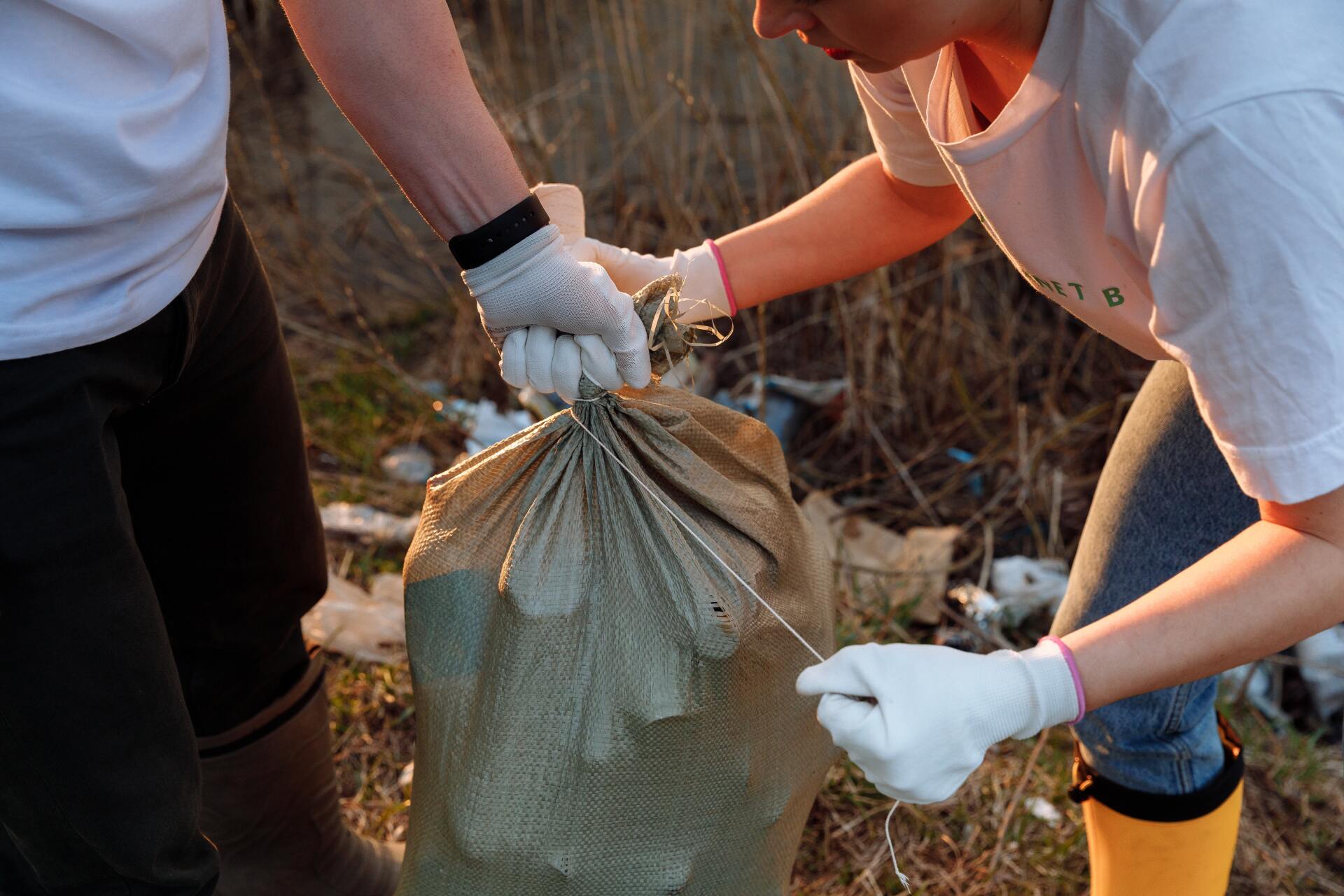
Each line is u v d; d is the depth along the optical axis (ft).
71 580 3.04
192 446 3.86
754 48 8.46
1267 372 2.67
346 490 8.20
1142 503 4.20
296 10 3.05
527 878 3.65
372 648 6.76
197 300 3.37
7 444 2.88
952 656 3.01
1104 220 3.21
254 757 4.54
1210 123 2.58
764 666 3.67
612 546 3.54
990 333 9.43
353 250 10.95
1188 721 4.18
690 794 3.67
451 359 9.72
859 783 6.04
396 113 3.11
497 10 10.00
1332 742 6.84
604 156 10.68
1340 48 2.60
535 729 3.52
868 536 7.93
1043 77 3.00
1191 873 4.42
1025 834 5.83
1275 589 2.83
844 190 4.41
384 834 5.73
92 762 3.21
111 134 2.74
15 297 2.79
